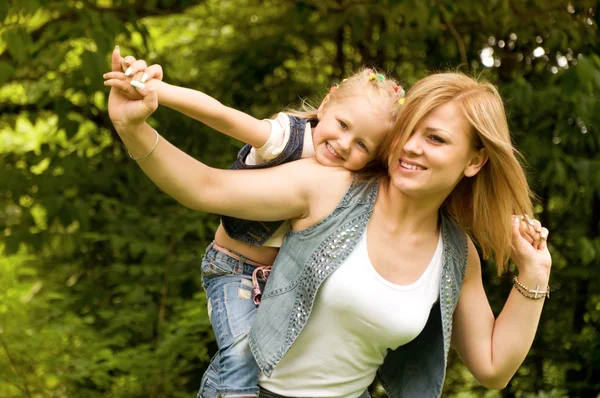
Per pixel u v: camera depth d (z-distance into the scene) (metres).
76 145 6.16
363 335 2.42
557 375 6.83
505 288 6.59
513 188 2.45
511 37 6.52
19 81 5.74
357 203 2.42
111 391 5.24
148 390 5.18
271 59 6.93
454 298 2.53
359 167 2.48
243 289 2.60
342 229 2.39
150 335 5.54
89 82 4.76
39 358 4.98
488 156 2.40
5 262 5.29
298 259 2.42
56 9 5.20
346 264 2.37
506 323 2.64
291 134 2.47
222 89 6.80
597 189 5.58
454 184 2.41
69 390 5.20
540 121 5.99
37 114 5.88
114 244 5.45
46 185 5.64
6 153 5.87
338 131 2.45
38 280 6.06
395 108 2.48
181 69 7.13
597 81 4.98
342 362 2.47
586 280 6.59
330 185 2.43
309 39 6.91
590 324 6.75
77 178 5.84
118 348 5.54
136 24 5.50
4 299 5.02
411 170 2.34
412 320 2.40
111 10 5.75
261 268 2.61
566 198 6.21
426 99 2.32
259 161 2.48
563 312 6.77
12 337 4.90
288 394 2.52
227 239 2.65
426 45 6.29
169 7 6.18
